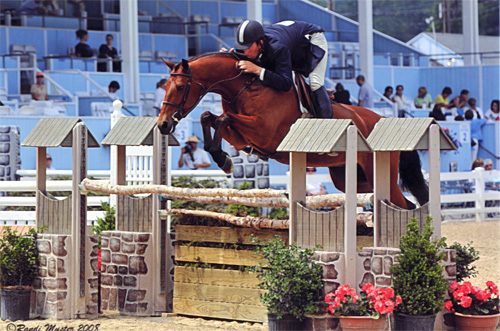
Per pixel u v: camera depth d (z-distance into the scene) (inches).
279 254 446.3
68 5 1315.2
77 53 1202.6
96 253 530.3
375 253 444.8
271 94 513.0
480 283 629.0
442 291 434.3
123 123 543.8
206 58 513.3
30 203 800.9
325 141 442.0
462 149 1170.6
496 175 1132.5
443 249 448.5
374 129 457.1
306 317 443.8
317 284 443.5
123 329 481.4
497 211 1106.7
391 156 533.3
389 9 2308.1
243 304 498.9
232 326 491.5
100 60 1186.0
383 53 1562.5
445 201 1097.4
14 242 519.8
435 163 442.9
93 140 534.3
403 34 2310.5
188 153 1003.3
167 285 533.3
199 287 514.0
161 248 528.7
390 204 452.1
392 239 448.1
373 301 428.1
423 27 2299.5
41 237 522.0
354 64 1393.9
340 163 532.1
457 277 487.8
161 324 497.0
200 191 502.9
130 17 1144.2
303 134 454.3
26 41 1221.7
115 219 557.9
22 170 868.0
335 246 446.9
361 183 563.8
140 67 1302.9
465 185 1152.2
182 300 519.8
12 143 850.8
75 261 517.3
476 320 443.8
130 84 1143.0
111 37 1235.2
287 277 442.0
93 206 831.7
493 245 853.2
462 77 1398.9
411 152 562.6
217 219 508.4
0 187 789.9
